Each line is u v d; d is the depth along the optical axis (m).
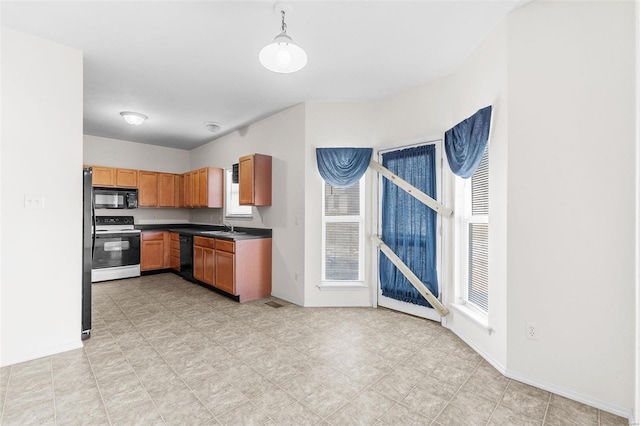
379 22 2.27
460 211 3.05
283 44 1.92
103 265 5.12
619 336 1.81
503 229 2.24
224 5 2.07
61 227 2.56
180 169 6.57
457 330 2.92
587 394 1.89
